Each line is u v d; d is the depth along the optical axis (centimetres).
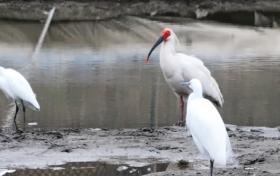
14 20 3581
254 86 1762
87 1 4228
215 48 2681
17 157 918
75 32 3166
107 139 1051
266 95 1620
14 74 1283
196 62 1321
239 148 976
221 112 1412
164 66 1316
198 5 4309
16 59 2295
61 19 3656
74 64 2172
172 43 1321
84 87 1725
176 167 864
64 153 947
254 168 844
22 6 4044
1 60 2269
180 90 1330
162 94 1634
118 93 1636
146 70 2053
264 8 4291
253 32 3303
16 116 1359
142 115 1359
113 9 4088
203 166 867
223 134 699
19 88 1268
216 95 1342
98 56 2394
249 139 1056
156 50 2589
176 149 975
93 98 1566
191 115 742
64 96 1593
